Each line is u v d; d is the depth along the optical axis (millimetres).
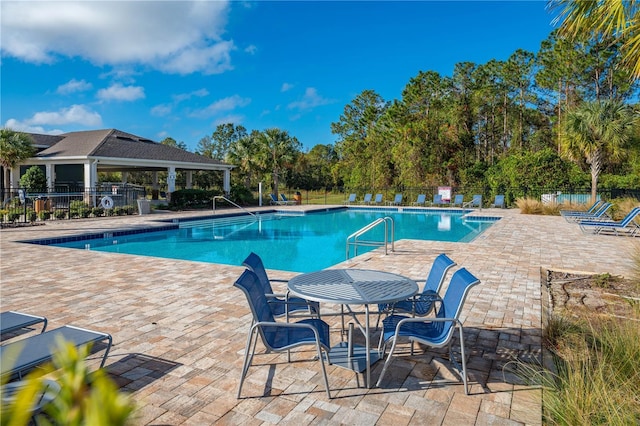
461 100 34188
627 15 4102
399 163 33844
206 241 14430
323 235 15977
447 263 4281
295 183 47688
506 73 36531
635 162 23656
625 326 4117
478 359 3939
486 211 22688
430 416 3000
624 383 3045
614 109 18969
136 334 4539
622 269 7914
